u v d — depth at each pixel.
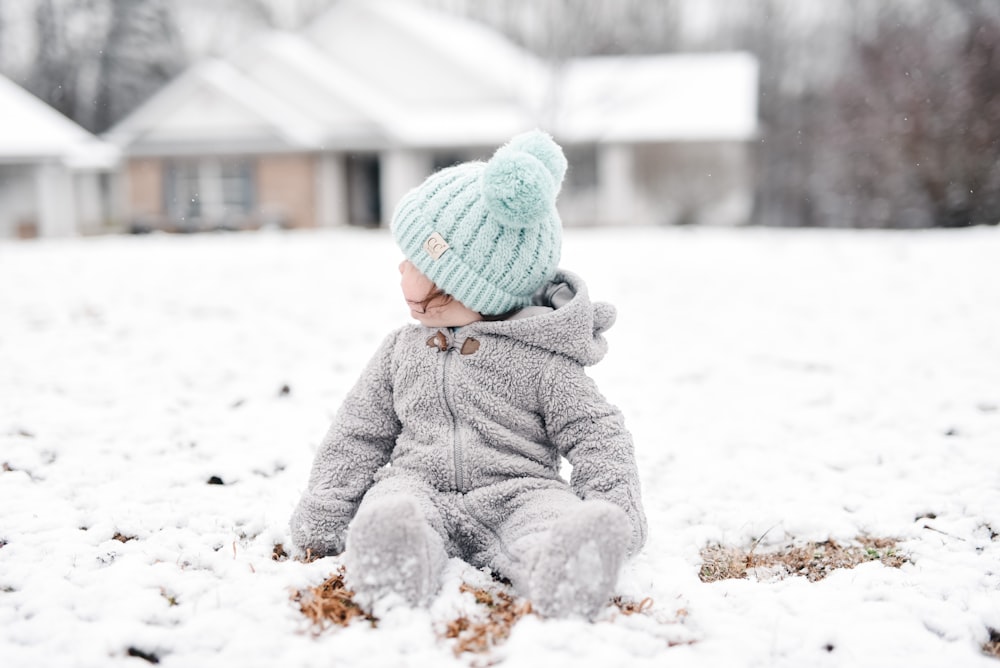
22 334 5.96
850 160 22.69
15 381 4.71
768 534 2.90
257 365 5.22
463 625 2.14
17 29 35.47
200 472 3.35
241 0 39.66
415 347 2.59
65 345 5.62
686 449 3.81
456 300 2.53
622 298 7.74
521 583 2.24
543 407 2.50
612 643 2.04
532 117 23.98
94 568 2.52
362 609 2.19
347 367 5.20
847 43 30.50
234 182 25.03
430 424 2.52
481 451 2.47
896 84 20.30
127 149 24.42
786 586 2.50
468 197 2.46
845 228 22.95
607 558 2.09
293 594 2.29
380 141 24.20
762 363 5.36
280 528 2.77
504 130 24.25
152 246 12.98
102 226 25.81
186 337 5.96
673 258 10.66
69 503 3.02
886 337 5.84
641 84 26.27
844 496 3.19
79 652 2.03
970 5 20.17
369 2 25.61
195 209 25.12
